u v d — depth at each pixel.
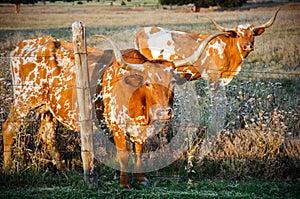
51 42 5.94
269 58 12.73
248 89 7.92
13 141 5.75
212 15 22.70
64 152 6.11
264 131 6.24
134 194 4.96
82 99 5.05
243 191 5.12
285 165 5.78
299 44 14.26
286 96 8.47
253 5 27.19
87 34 15.98
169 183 5.43
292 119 6.79
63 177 5.59
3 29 17.89
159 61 5.11
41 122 6.06
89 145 5.14
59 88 5.61
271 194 5.06
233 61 8.37
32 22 20.34
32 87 5.82
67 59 5.73
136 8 27.58
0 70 8.86
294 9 22.69
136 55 5.26
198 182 5.42
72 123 5.63
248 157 5.83
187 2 26.95
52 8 26.72
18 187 5.20
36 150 5.65
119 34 15.42
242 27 8.26
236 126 6.68
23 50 6.02
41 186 5.23
